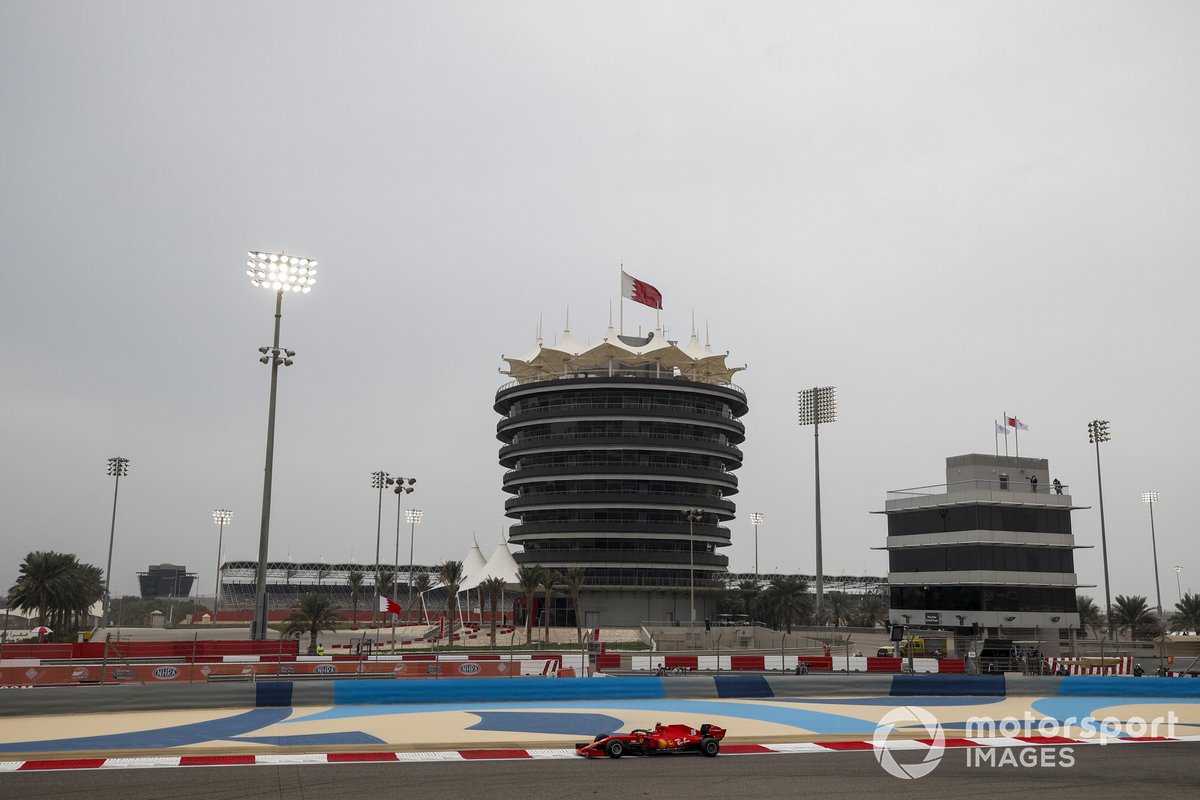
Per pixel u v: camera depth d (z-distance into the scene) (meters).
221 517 145.00
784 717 33.12
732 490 118.94
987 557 78.50
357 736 27.39
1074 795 20.64
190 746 25.36
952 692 41.16
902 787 21.31
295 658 46.59
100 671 39.00
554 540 113.31
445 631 111.88
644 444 112.25
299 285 48.31
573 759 24.77
